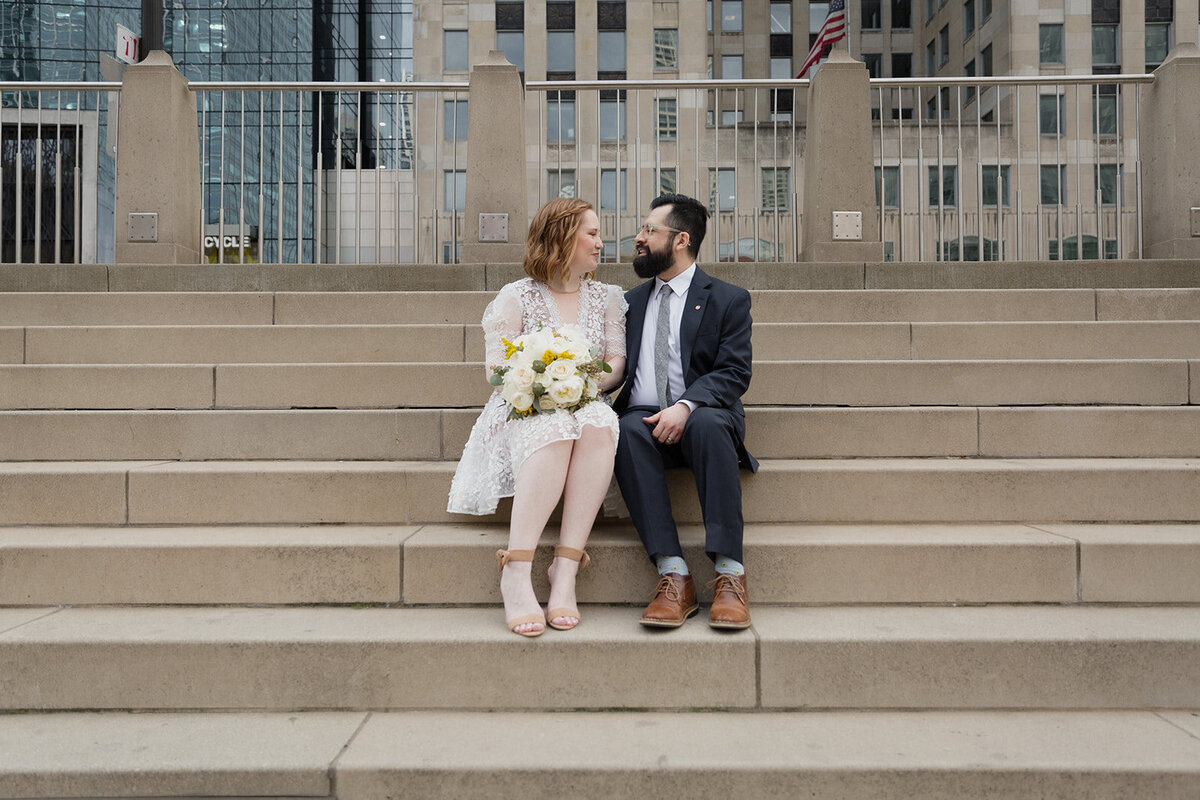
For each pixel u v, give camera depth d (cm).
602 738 200
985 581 248
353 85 524
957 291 402
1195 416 309
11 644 215
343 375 348
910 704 217
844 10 1040
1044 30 3425
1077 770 183
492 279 454
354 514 281
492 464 248
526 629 220
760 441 311
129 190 505
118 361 377
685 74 3709
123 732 204
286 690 217
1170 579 246
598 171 530
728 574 230
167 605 249
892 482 280
